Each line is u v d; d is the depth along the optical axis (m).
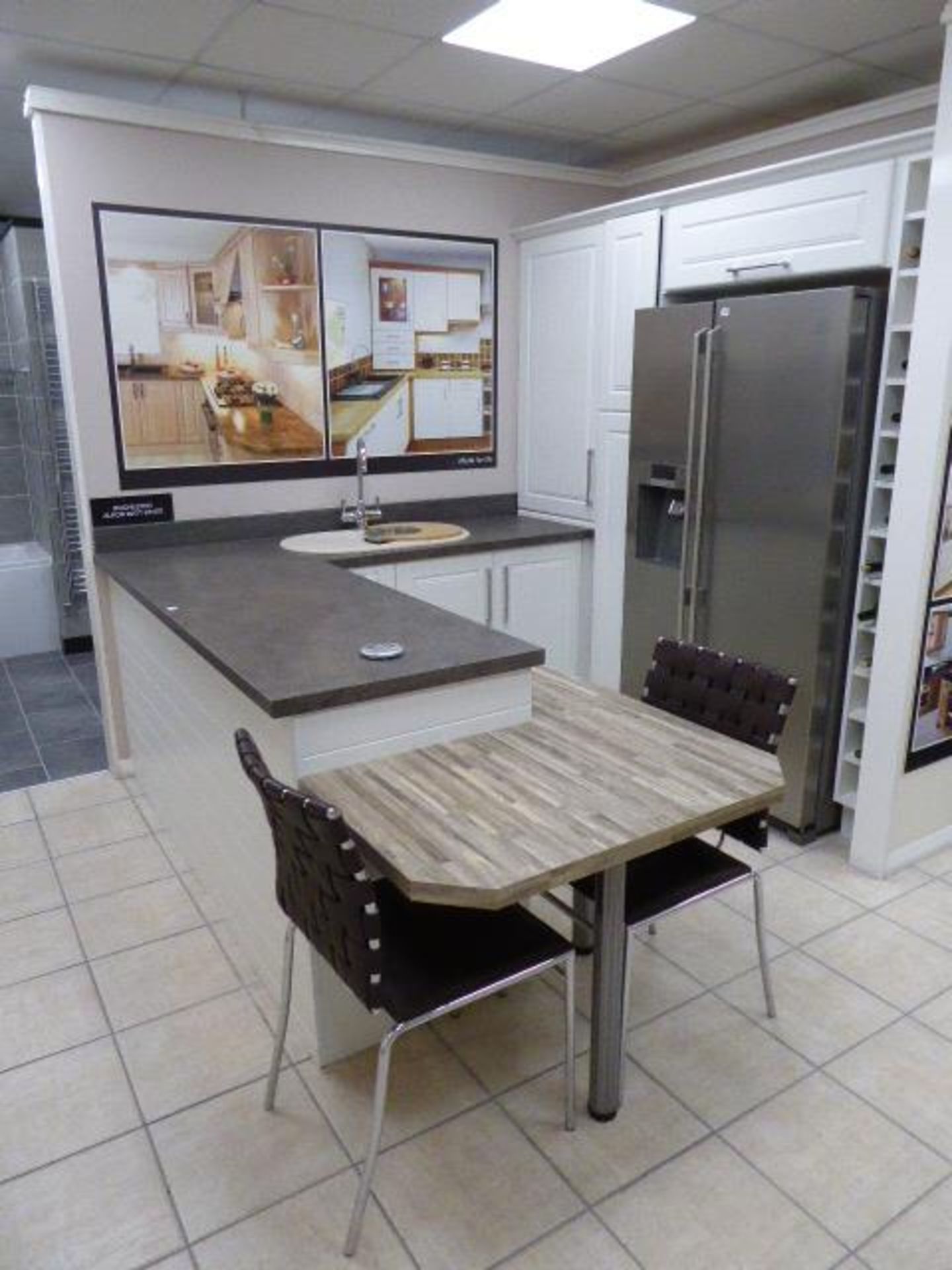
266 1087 1.99
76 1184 1.76
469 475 4.16
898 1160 1.79
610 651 3.84
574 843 1.50
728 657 2.18
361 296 3.69
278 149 3.38
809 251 2.81
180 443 3.43
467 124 3.58
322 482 3.78
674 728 2.02
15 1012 2.24
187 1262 1.60
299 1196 1.73
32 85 3.07
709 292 3.30
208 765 2.47
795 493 2.79
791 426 2.76
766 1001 2.20
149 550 3.39
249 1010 2.24
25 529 5.50
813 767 2.94
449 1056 2.09
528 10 2.51
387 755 1.89
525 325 4.06
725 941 2.49
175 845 3.02
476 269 3.94
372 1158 1.59
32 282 4.58
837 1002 2.25
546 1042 2.13
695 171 3.87
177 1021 2.21
